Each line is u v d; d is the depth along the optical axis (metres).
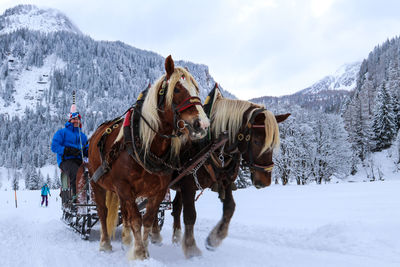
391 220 6.63
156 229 5.89
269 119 4.62
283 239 6.15
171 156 4.48
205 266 4.42
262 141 4.66
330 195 14.35
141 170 4.35
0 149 180.88
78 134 7.56
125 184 4.45
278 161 37.78
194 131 3.79
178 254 5.18
